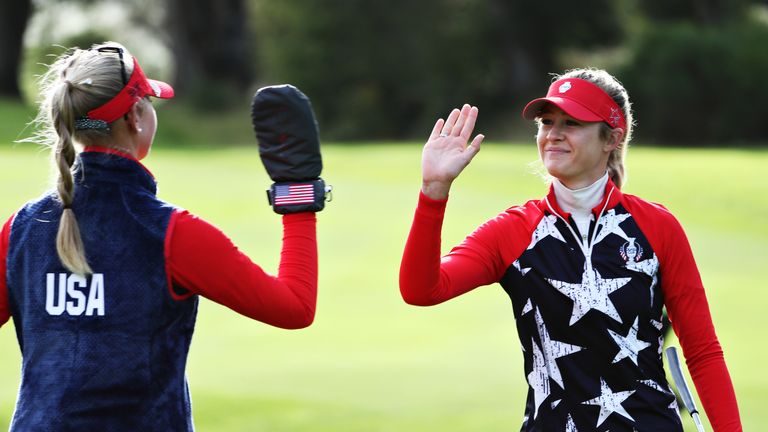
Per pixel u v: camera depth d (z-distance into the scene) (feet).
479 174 287.48
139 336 33.40
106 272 33.60
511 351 121.19
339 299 152.97
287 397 98.99
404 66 548.72
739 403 91.30
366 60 551.18
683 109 476.95
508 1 530.68
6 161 284.41
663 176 268.00
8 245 35.17
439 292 39.11
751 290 150.41
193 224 34.09
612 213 40.37
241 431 85.56
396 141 551.18
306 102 35.78
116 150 35.19
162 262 33.71
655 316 40.14
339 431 85.35
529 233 40.45
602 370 39.32
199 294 34.45
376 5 546.26
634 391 39.22
